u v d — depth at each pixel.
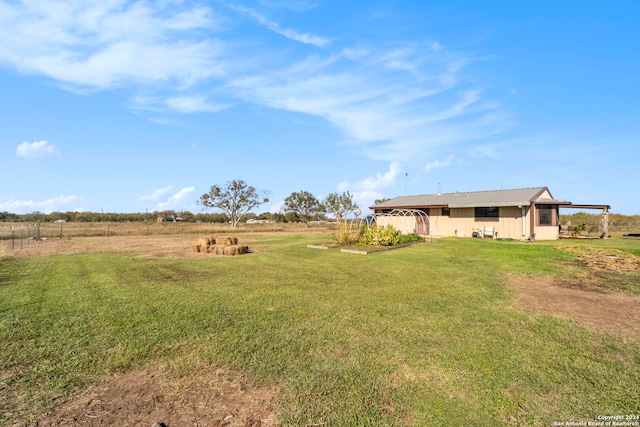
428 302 5.80
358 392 2.93
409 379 3.15
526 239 17.73
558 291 6.57
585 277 7.80
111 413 2.68
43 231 29.81
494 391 2.95
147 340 4.14
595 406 2.73
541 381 3.11
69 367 3.46
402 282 7.44
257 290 6.77
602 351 3.76
